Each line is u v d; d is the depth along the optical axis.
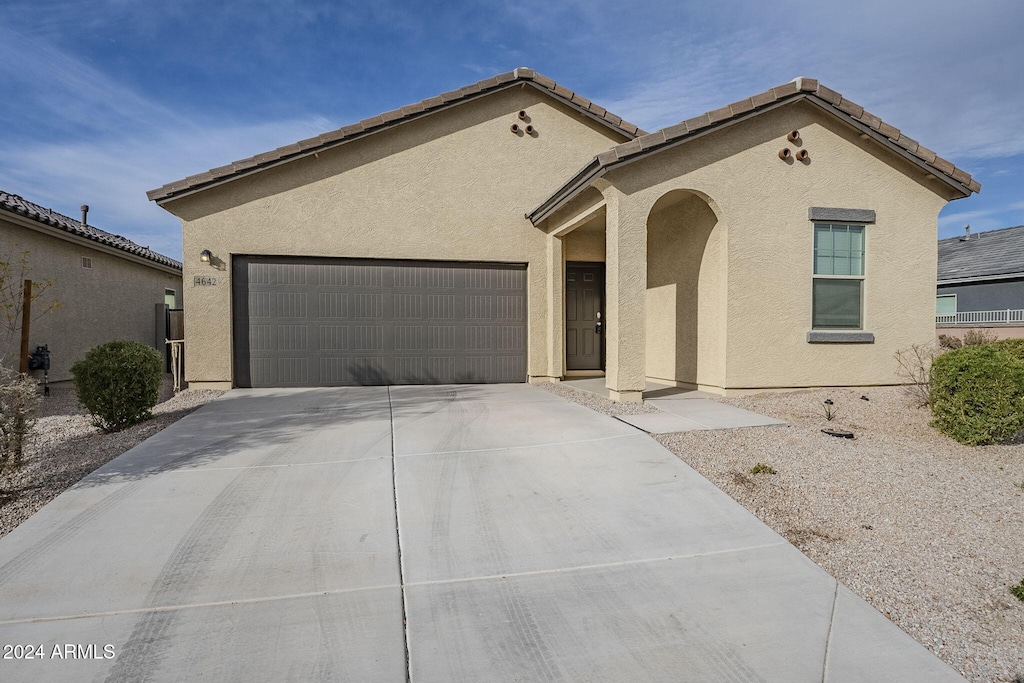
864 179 8.94
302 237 10.14
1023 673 2.68
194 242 9.77
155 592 3.24
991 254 25.94
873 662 2.71
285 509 4.34
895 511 4.36
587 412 7.64
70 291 12.06
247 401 8.77
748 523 4.16
